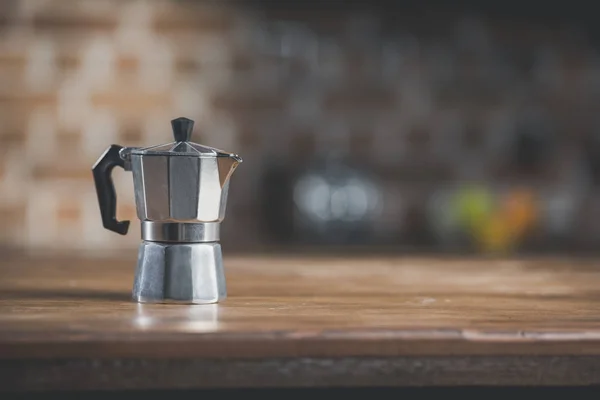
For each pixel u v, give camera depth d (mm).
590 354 866
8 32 3326
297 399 1079
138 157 1059
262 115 3393
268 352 837
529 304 1106
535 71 3471
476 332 871
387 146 3426
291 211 3207
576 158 3457
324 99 3410
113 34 3363
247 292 1221
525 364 865
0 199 3309
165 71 3373
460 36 3443
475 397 1087
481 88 3455
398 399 1085
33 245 3305
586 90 3475
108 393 1032
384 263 1793
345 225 3146
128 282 1341
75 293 1188
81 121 3350
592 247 3184
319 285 1327
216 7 3385
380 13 3408
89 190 3340
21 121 3330
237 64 3393
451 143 3445
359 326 897
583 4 3205
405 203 3400
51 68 3340
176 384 831
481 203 3193
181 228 1075
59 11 3344
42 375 816
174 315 973
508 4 3244
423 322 933
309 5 3391
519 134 3451
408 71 3434
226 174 1064
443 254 2273
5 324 899
